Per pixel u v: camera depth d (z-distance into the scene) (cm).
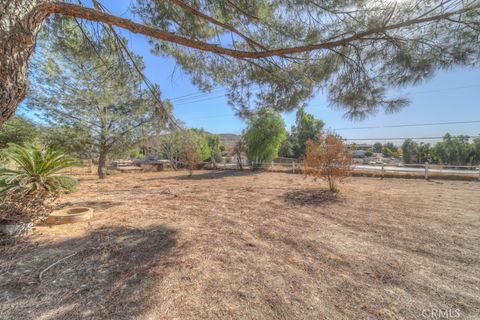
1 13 141
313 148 583
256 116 369
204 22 281
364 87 252
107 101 844
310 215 391
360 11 220
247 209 436
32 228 290
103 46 277
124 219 362
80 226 321
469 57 201
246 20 270
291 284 179
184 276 189
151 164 1647
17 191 295
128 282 179
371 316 143
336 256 231
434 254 235
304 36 255
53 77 791
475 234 291
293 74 285
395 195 549
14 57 149
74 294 163
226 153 2248
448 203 462
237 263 214
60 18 249
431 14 197
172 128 404
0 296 158
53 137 859
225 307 151
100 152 988
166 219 365
